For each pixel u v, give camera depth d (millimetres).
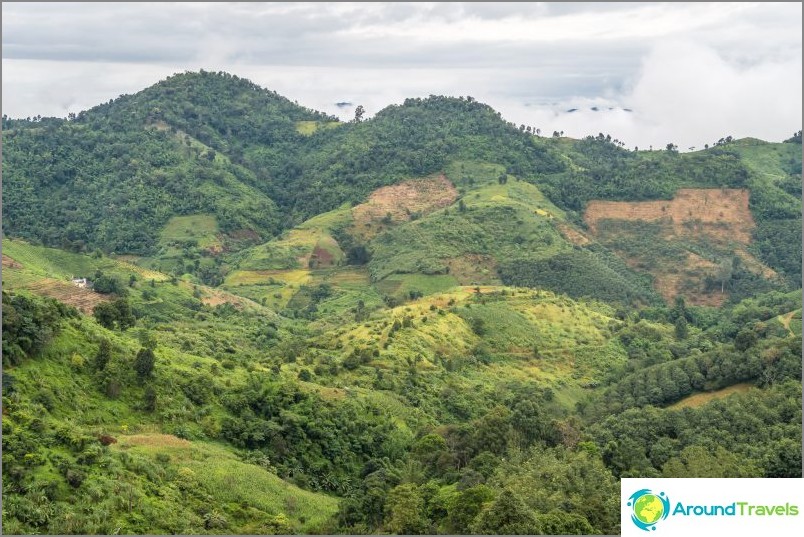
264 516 72312
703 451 79000
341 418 96875
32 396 74438
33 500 61281
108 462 68438
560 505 67875
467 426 95500
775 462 76312
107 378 83000
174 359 98125
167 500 68438
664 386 104312
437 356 139375
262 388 96938
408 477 82750
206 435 85750
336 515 74938
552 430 90938
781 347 98750
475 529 63000
